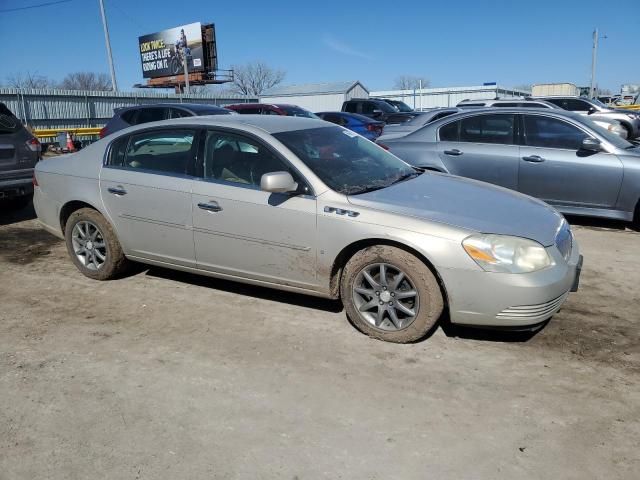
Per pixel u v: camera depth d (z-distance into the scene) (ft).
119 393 10.73
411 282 12.05
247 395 10.61
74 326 13.78
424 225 11.88
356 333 13.12
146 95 98.43
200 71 154.71
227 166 14.16
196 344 12.72
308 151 13.93
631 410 9.98
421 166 24.76
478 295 11.55
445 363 11.71
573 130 22.20
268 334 13.16
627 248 19.85
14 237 22.65
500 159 23.17
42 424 9.78
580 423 9.63
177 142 15.02
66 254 19.99
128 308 14.84
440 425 9.64
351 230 12.40
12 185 24.29
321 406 10.23
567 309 14.40
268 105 51.49
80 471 8.62
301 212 12.93
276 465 8.70
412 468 8.60
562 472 8.46
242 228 13.74
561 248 12.35
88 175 16.35
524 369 11.44
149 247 15.58
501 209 12.87
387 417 9.88
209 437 9.39
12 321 14.14
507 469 8.54
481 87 141.28
